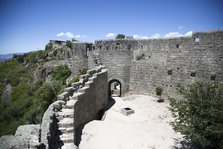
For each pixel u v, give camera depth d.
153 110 19.48
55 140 9.82
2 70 72.00
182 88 11.52
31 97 47.72
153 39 24.05
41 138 7.86
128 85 27.17
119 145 11.21
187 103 10.10
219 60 18.52
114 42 27.11
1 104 53.53
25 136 7.14
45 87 28.34
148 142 11.93
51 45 72.81
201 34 19.56
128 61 26.66
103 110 19.28
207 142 8.81
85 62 33.12
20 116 42.00
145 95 25.59
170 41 22.33
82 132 12.73
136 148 11.06
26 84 58.91
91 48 33.44
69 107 12.12
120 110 19.16
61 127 10.68
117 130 13.68
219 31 18.28
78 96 13.27
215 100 8.93
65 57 47.59
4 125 39.56
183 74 21.44
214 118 8.77
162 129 14.27
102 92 19.42
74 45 34.97
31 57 72.19
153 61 24.33
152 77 24.64
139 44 25.64
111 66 27.34
